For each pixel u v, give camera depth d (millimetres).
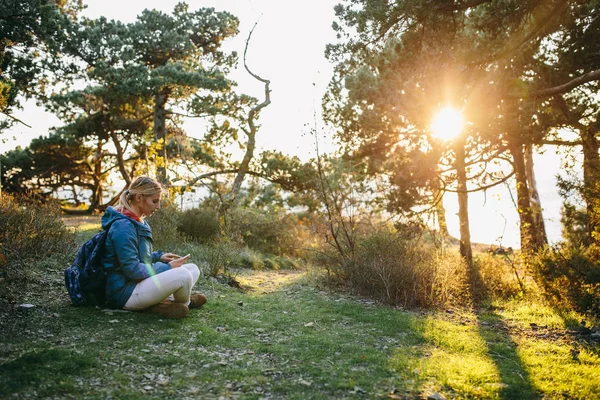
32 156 27531
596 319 6312
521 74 10688
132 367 3328
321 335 4645
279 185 20234
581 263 7023
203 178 18109
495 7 7277
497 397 3262
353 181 11727
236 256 10711
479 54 9102
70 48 21484
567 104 12008
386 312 5926
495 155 11789
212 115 20406
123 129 27250
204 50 25844
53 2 20656
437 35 8156
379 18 7770
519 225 12461
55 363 3189
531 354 4426
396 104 12102
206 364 3525
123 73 20812
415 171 11375
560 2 7254
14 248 5938
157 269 4625
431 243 9891
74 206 31578
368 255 7887
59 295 4836
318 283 7844
